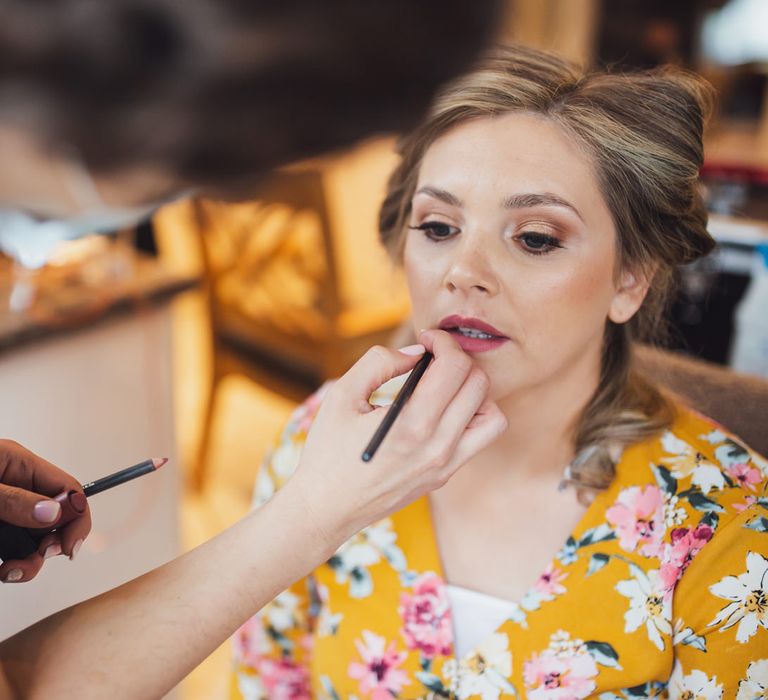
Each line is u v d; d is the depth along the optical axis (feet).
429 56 0.80
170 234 8.05
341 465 1.99
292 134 0.80
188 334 9.34
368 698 2.80
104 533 4.90
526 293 2.43
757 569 2.45
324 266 6.15
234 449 7.79
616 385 2.80
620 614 2.57
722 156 5.89
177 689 5.23
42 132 0.78
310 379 6.57
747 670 2.44
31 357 4.26
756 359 4.54
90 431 4.69
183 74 0.76
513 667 2.61
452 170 2.43
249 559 2.03
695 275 4.69
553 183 2.37
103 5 0.74
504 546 2.80
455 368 2.00
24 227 4.03
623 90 2.44
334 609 2.86
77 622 2.03
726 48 7.35
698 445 2.78
